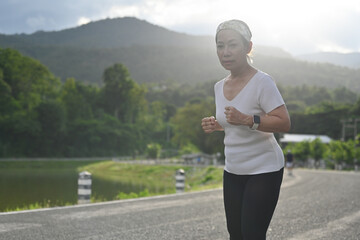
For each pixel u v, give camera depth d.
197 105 89.00
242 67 3.17
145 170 57.41
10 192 23.03
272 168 3.14
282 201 10.85
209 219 7.70
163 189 27.94
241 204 3.24
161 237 6.00
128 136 109.94
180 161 74.25
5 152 78.94
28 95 93.38
